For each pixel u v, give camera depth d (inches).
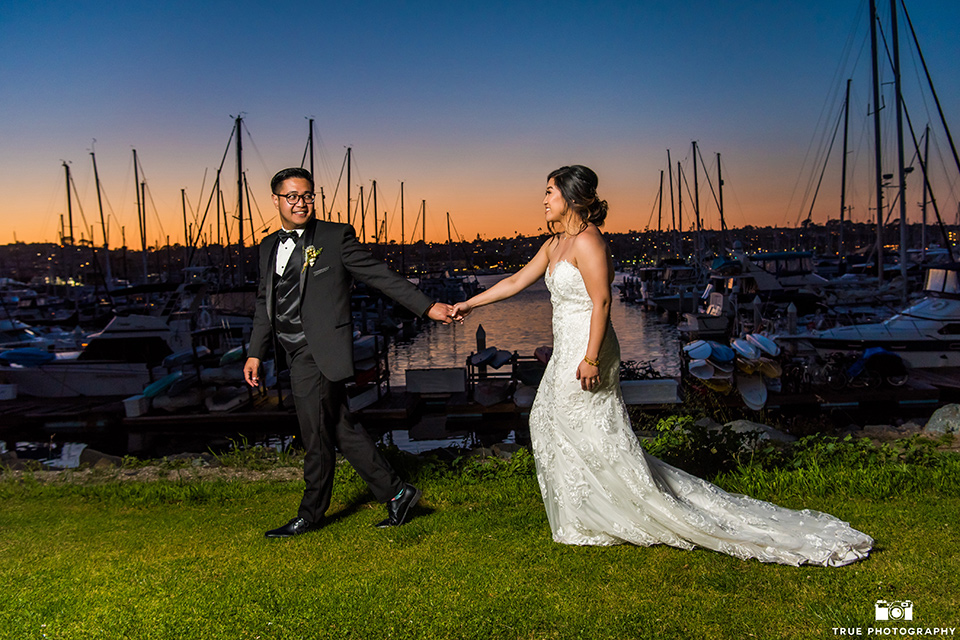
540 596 104.0
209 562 124.0
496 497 160.7
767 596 101.8
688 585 106.7
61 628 98.0
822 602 98.7
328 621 97.9
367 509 155.3
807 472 165.5
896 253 1765.5
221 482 191.3
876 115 1007.6
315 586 110.7
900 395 499.2
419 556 123.0
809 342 647.1
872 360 505.0
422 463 197.9
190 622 98.8
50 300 1854.1
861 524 131.3
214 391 557.3
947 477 158.7
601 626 94.0
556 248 131.3
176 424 538.0
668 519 119.6
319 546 130.7
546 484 129.3
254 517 154.3
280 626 96.7
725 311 1107.9
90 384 661.9
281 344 141.8
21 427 552.1
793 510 130.2
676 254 2495.1
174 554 130.3
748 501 130.5
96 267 1870.1
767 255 1186.6
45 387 659.4
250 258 1790.1
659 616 96.4
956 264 658.2
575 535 125.7
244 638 94.0
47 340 1003.9
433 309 139.1
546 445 128.6
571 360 125.4
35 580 117.7
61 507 171.3
